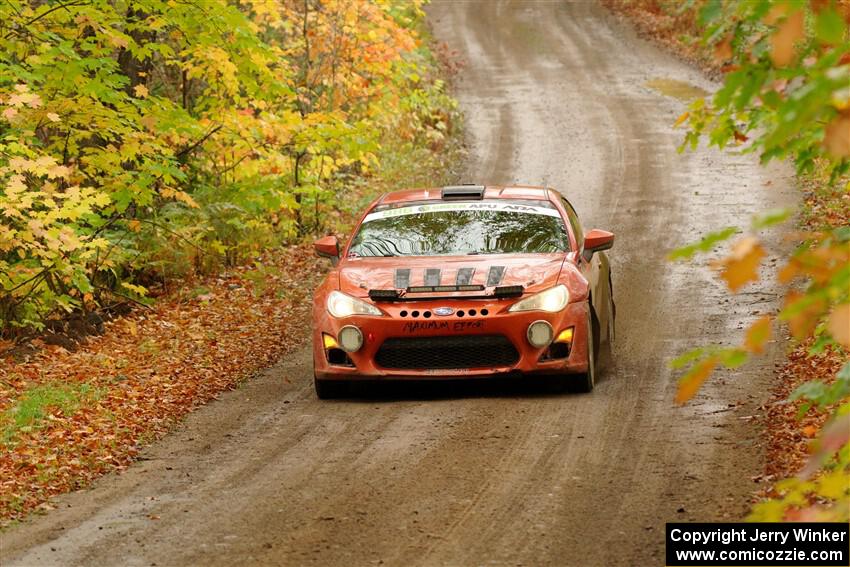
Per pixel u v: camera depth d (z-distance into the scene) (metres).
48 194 29.27
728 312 33.81
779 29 6.84
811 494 14.94
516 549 14.72
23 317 33.78
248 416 24.36
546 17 127.50
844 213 45.50
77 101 34.03
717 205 54.16
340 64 54.59
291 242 49.94
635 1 126.94
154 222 38.91
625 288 38.75
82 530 16.52
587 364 24.41
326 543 15.32
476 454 19.86
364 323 24.45
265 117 40.22
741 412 21.83
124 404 25.28
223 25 36.28
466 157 72.69
